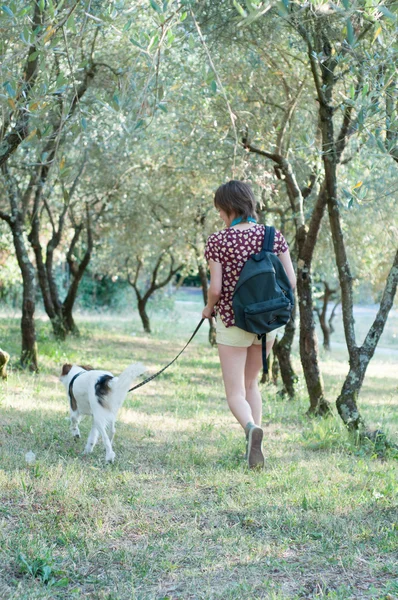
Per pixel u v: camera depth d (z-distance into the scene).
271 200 13.01
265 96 10.44
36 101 4.57
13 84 4.52
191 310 41.16
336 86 8.38
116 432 6.81
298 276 8.75
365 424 6.80
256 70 9.55
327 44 6.68
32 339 11.61
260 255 4.92
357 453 6.22
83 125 4.73
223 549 3.70
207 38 7.69
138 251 21.17
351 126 7.07
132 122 4.78
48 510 4.23
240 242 4.93
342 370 18.09
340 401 6.87
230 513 4.31
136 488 4.79
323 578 3.34
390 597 3.07
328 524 4.05
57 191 16.59
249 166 10.44
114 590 3.17
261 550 3.67
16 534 3.80
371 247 17.94
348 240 16.84
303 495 4.61
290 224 17.03
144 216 18.84
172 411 8.72
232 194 5.05
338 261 6.94
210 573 3.40
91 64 9.38
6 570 3.39
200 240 18.78
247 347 5.16
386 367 20.97
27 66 6.14
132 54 10.15
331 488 4.81
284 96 10.48
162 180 17.00
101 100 4.78
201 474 5.25
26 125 6.09
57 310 18.11
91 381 5.80
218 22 7.54
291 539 3.87
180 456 5.81
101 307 34.78
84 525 4.01
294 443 6.78
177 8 4.52
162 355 18.08
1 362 10.08
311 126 10.60
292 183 9.34
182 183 16.47
